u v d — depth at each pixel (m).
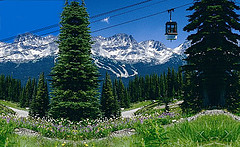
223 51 20.38
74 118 21.39
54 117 21.91
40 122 15.54
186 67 22.28
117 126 14.60
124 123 14.83
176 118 14.75
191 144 4.48
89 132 14.12
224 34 20.75
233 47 20.78
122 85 111.38
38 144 8.74
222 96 20.03
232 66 20.52
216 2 21.14
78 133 13.93
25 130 12.61
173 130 5.64
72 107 21.44
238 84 20.38
